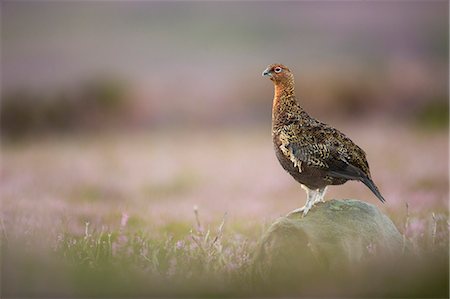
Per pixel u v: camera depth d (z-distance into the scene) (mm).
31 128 31922
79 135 30734
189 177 17531
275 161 20578
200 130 31484
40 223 8914
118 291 6074
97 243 7539
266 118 33531
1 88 32781
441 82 34125
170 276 6602
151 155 22547
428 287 5809
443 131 26953
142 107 33656
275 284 6379
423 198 12336
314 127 7602
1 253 6672
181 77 36531
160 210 12008
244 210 12305
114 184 15836
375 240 6738
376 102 33656
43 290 6016
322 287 6070
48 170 18344
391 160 18812
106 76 34062
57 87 33281
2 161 20609
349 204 7102
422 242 7547
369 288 5934
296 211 7344
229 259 7145
